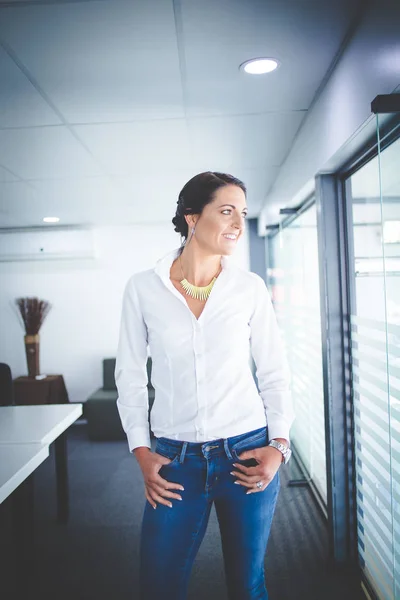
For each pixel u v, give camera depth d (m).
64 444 2.86
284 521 2.78
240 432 1.12
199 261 1.16
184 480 1.11
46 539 2.65
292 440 3.92
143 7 1.41
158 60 1.75
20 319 5.72
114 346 5.71
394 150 1.49
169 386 1.14
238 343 1.14
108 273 5.73
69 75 1.86
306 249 3.14
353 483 2.25
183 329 1.12
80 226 5.66
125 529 2.75
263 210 4.77
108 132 2.53
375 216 1.93
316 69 1.88
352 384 2.24
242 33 1.58
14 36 1.55
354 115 1.64
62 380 5.58
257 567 1.15
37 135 2.55
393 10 1.23
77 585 2.18
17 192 3.89
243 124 2.48
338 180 2.25
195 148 2.87
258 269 5.75
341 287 2.27
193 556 1.16
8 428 2.18
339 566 2.26
